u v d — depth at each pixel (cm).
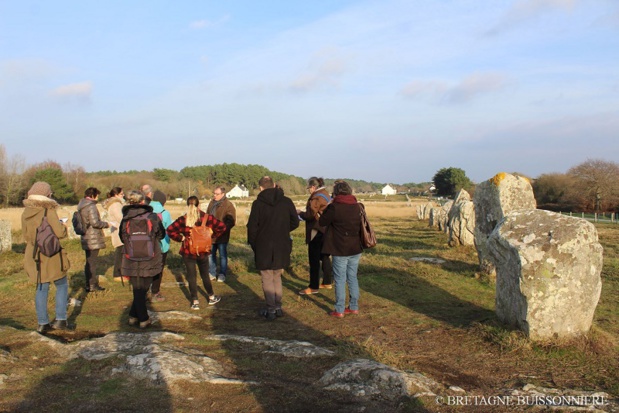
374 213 4238
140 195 643
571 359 509
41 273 586
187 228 722
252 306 750
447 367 493
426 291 845
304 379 452
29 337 552
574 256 541
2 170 4831
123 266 620
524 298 548
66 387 426
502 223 612
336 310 681
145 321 619
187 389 420
